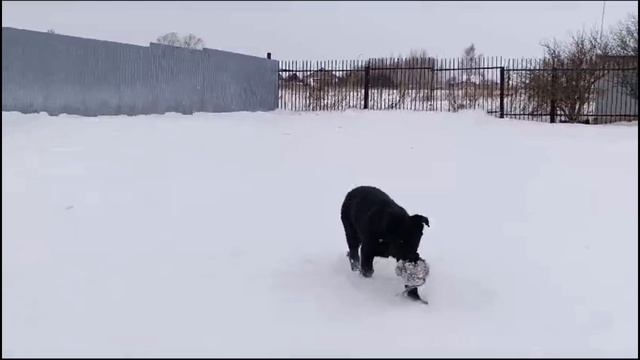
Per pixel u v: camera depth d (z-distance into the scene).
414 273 4.95
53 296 4.92
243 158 11.74
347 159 12.39
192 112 21.11
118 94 18.03
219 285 5.32
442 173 11.02
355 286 5.44
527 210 8.27
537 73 23.42
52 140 11.66
